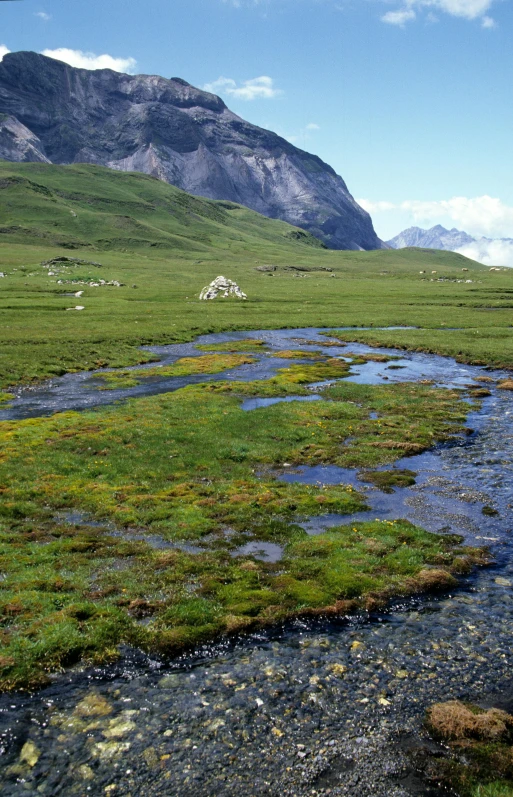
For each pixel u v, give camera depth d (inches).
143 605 722.2
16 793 453.7
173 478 1205.1
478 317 4355.3
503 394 2057.1
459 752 492.7
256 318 4301.2
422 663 616.4
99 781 466.6
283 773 473.4
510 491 1139.3
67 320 3897.6
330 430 1560.0
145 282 7278.5
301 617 713.6
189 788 459.5
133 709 550.0
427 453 1395.2
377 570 821.9
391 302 5531.5
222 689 578.6
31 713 544.4
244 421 1627.7
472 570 834.8
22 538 910.4
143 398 1930.4
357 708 548.1
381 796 450.6
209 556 860.0
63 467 1235.9
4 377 2244.1
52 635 645.9
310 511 1035.9
